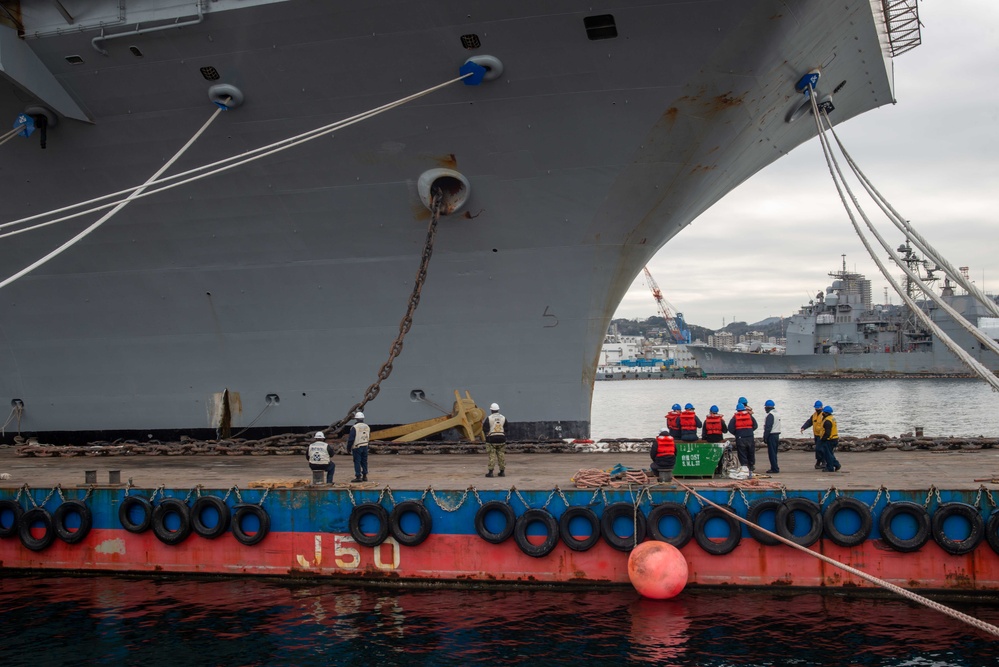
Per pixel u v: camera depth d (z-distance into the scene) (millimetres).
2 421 17703
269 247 15195
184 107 13164
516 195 14047
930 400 66062
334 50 12109
